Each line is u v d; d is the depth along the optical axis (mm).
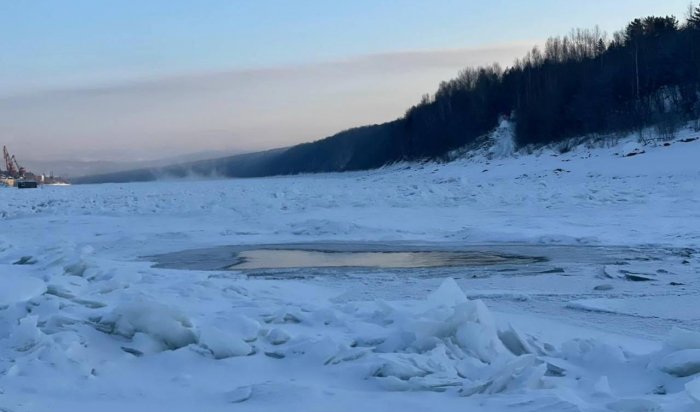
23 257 14281
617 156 45031
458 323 7324
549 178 42875
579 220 22219
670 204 24672
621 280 12750
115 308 7680
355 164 117688
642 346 8000
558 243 18578
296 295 11352
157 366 6793
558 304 10688
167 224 25406
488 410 5547
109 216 29266
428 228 22141
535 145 64750
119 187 77562
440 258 16547
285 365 6848
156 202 36969
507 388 6082
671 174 36312
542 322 9336
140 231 23531
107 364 6723
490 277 13438
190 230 23422
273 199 32688
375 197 32219
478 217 24312
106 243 20750
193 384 6328
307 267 15547
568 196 28219
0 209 36688
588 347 7336
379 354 6969
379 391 6156
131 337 7367
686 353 6367
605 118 58375
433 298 8648
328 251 18422
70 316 7656
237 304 9961
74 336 7113
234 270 15359
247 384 6348
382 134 115500
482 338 7098
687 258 15227
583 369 6824
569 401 5566
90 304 8836
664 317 9648
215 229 23578
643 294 11344
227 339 7035
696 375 6133
